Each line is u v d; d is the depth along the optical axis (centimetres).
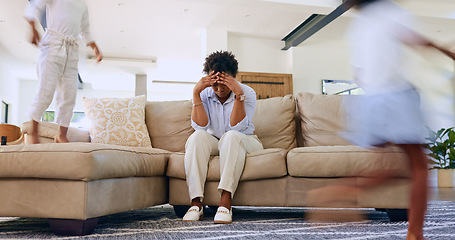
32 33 253
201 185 200
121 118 262
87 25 288
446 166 528
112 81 1152
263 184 204
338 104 259
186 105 274
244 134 212
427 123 125
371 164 189
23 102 1186
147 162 199
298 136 271
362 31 132
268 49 765
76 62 263
